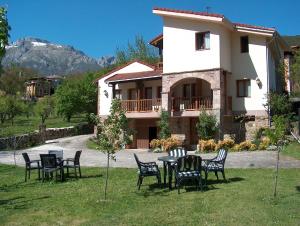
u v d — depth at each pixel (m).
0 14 9.78
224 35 26.98
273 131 11.03
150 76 29.06
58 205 10.95
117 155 23.66
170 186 12.48
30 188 13.91
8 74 76.81
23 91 81.12
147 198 11.32
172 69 27.73
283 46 32.53
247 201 10.30
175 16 27.42
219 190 11.84
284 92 31.30
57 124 47.75
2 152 29.08
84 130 43.94
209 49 26.47
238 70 27.72
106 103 34.12
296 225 8.23
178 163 11.84
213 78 26.19
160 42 33.12
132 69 33.16
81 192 12.59
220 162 13.33
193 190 12.08
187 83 29.22
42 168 15.12
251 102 27.09
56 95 48.25
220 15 25.72
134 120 31.53
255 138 25.08
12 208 10.86
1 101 43.44
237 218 8.86
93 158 22.77
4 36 9.82
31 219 9.68
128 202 10.90
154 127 30.92
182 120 28.62
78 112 47.47
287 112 26.09
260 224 8.38
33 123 48.91
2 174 17.73
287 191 11.32
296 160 17.78
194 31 27.16
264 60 26.98
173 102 28.70
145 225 8.68
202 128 25.52
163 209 9.96
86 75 53.19
